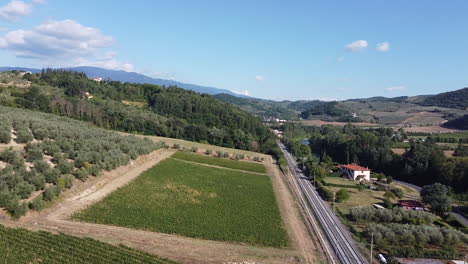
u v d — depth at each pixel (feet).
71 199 223.30
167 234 197.57
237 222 226.99
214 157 447.01
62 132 313.12
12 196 185.16
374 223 231.50
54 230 173.88
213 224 218.79
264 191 315.58
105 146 318.86
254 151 584.40
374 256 191.52
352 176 435.12
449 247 211.82
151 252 166.91
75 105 504.02
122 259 151.23
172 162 376.68
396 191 337.93
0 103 424.05
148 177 303.68
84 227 187.11
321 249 197.16
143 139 418.31
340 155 602.85
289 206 279.08
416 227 223.71
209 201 264.31
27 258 139.23
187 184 302.25
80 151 277.85
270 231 216.74
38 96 476.13
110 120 520.01
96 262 145.07
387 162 489.26
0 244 145.89
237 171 392.06
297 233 219.20
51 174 222.07
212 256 172.55
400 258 189.47
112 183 271.08
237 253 180.65
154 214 221.66
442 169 402.52
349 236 221.25
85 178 251.39
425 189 313.32
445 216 278.67
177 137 558.15
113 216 208.13
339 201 311.88
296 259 180.34
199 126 576.61
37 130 294.66
